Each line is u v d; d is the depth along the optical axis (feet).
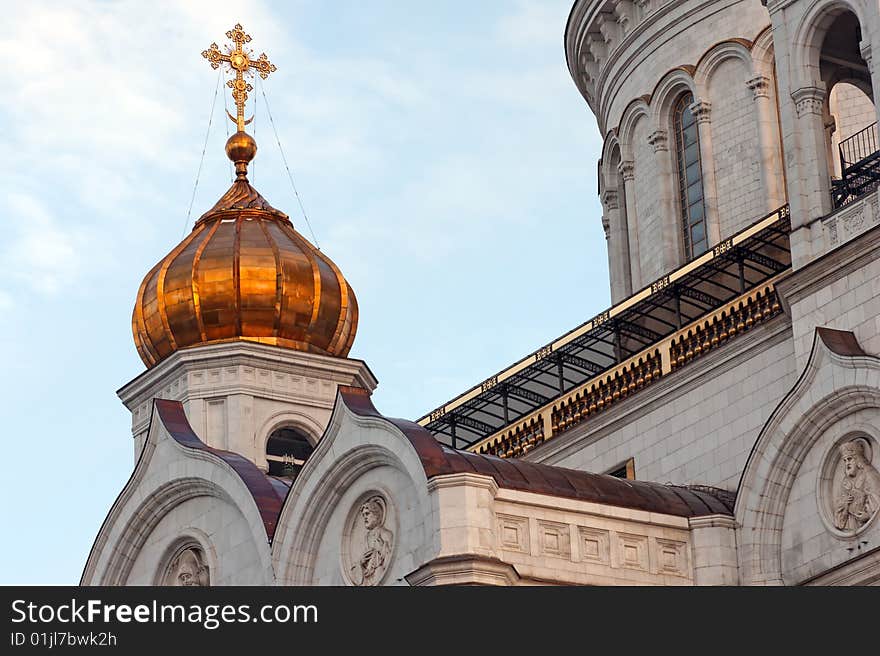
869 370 189.98
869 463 191.52
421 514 193.26
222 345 258.98
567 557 195.72
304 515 207.00
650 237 258.37
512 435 238.89
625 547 199.00
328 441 205.16
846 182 204.85
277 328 264.31
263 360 260.21
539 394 242.37
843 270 195.52
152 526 228.84
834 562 192.54
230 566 217.77
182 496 225.76
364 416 201.46
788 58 205.57
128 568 230.07
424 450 195.11
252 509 215.31
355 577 201.77
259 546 212.43
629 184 263.90
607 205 271.69
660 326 234.99
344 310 268.21
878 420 190.70
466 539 188.75
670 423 221.25
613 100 268.82
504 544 192.95
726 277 228.43
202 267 264.31
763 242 220.02
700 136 253.24
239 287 262.88
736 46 251.80
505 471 197.77
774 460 198.59
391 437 198.49
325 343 267.18
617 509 199.72
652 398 223.51
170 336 264.93
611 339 235.40
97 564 230.89
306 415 261.44
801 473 197.57
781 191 245.86
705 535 201.16
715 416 216.33
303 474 207.41
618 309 230.68
